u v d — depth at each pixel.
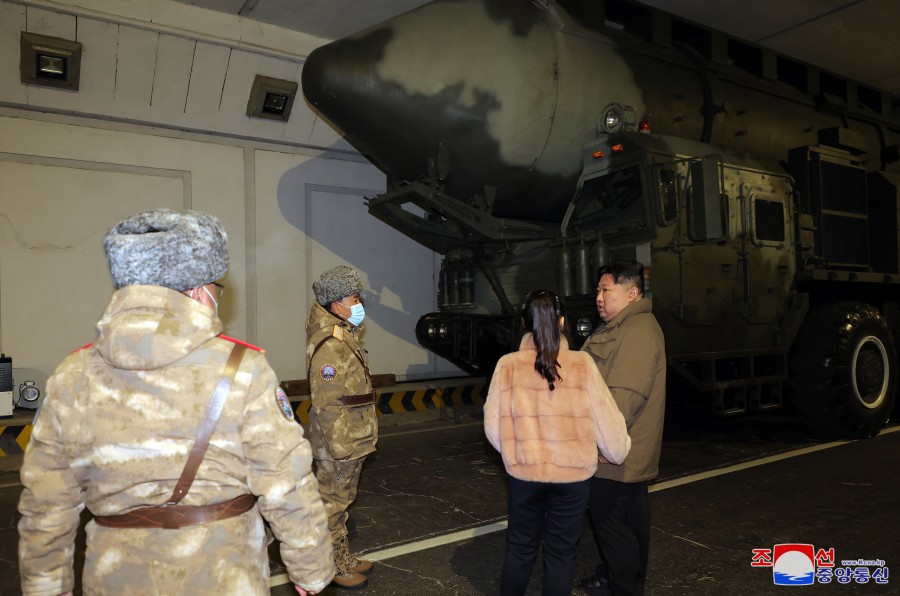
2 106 5.91
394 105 5.45
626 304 2.72
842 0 6.91
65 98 6.02
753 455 5.63
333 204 7.71
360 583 3.04
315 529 1.27
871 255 7.31
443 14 5.62
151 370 1.18
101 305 6.34
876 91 9.02
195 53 6.24
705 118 6.80
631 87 6.27
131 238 1.21
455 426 7.20
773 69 7.61
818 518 3.95
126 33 5.85
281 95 6.87
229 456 1.22
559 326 2.32
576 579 3.14
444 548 3.55
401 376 8.15
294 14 6.41
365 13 6.45
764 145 7.23
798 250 6.12
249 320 7.11
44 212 6.08
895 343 7.05
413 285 8.29
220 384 1.21
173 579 1.16
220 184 6.96
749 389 5.79
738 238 5.54
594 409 2.25
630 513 2.54
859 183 7.22
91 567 1.18
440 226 6.46
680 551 3.45
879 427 6.25
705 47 7.14
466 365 7.10
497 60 5.57
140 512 1.18
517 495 2.34
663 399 2.57
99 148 6.32
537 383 2.32
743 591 2.96
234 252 7.04
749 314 5.54
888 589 2.98
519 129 5.72
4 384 5.52
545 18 5.98
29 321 6.00
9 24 5.42
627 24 6.97
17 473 5.31
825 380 5.92
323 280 2.98
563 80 5.83
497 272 6.34
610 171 5.46
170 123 6.61
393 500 4.44
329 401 2.83
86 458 1.20
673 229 5.08
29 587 1.22
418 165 5.91
